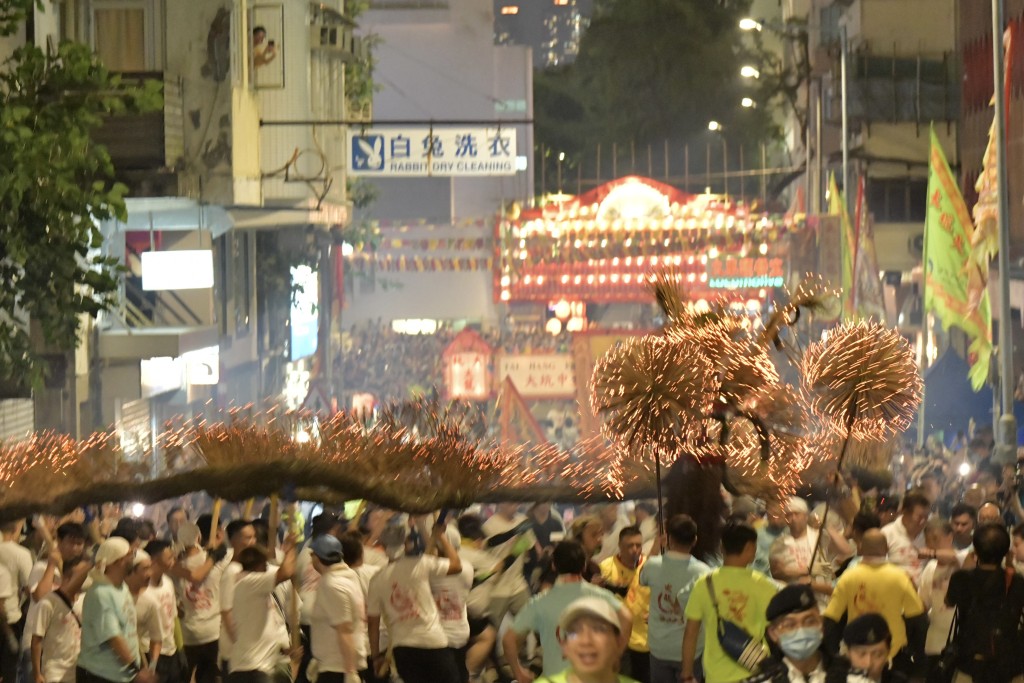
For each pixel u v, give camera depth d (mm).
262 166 49031
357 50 66812
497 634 20078
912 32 78875
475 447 21484
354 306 98062
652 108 108562
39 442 21078
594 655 9883
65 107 26969
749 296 69375
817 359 18844
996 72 41375
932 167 41406
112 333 39812
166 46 42062
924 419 43031
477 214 101875
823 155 86625
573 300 72250
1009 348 39938
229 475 20516
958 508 21141
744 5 109438
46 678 17688
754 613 14000
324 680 17484
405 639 18172
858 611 15398
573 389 53969
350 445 20641
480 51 106125
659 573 15820
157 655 18375
